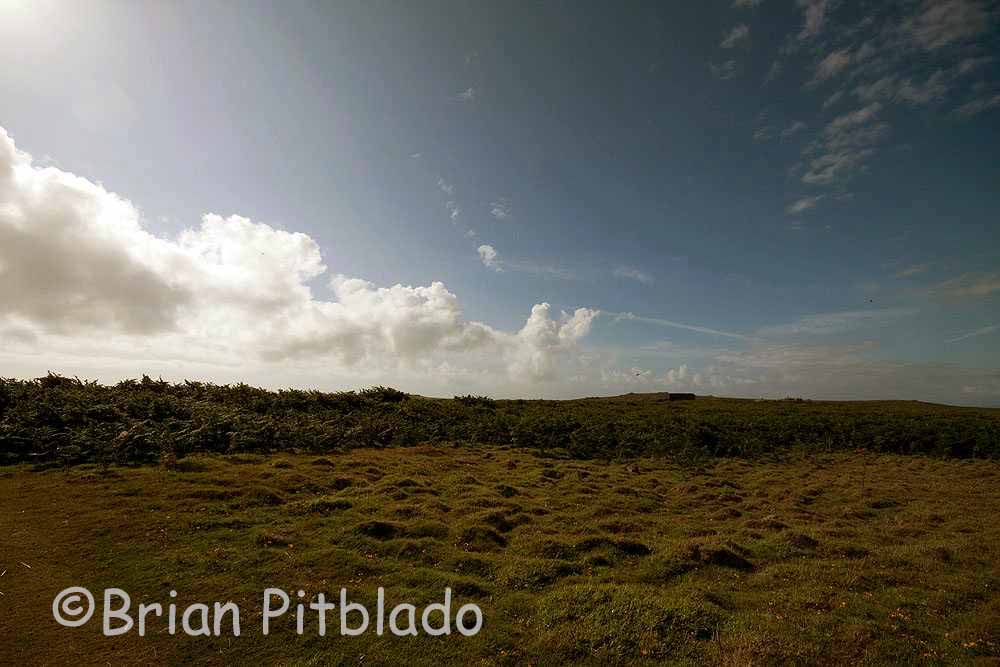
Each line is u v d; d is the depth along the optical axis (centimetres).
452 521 1460
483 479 2091
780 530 1551
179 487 1520
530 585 1073
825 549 1341
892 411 4853
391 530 1304
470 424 3334
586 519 1593
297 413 2950
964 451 3123
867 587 1086
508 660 797
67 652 738
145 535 1165
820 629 882
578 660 802
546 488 1994
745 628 884
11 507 1309
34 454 1741
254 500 1463
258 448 2173
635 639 845
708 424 3734
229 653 768
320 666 752
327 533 1267
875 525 1666
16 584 921
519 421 3506
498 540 1337
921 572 1176
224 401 2925
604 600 966
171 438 2003
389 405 3556
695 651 818
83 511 1290
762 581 1121
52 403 2155
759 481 2383
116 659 732
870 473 2608
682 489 2123
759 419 4012
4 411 2019
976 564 1241
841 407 5262
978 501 1995
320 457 2120
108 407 2212
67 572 977
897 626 903
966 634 880
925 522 1689
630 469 2488
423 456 2452
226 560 1062
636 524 1523
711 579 1134
